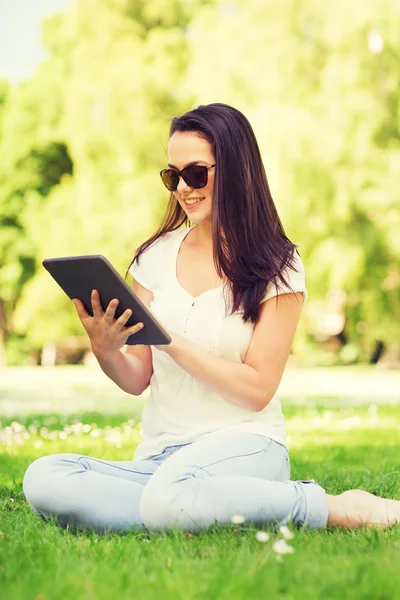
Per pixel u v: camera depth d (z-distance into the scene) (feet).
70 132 98.63
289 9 86.89
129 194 93.45
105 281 13.07
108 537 13.52
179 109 94.43
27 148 129.08
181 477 13.41
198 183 15.01
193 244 15.99
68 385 78.43
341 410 43.60
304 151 82.23
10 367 133.80
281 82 84.94
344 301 108.27
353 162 86.58
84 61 98.07
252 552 11.74
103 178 99.81
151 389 15.40
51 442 28.14
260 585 9.62
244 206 14.96
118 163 96.58
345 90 86.02
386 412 42.52
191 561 11.12
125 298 13.17
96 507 13.76
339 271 92.07
